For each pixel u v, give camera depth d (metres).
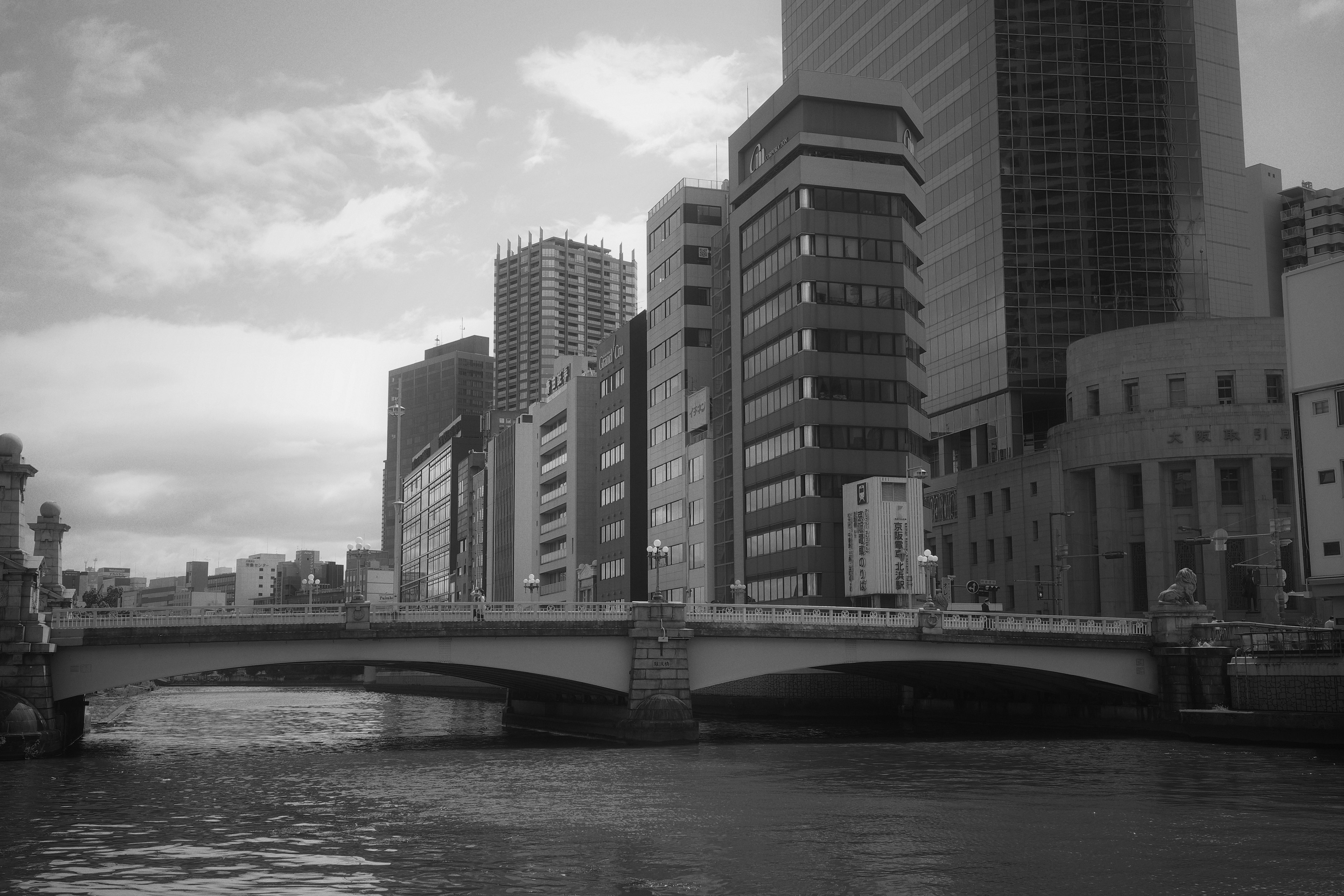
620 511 156.00
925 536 108.00
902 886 32.03
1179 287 141.00
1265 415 109.56
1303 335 81.69
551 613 75.25
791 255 114.94
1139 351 115.12
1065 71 143.38
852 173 115.19
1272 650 76.06
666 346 142.00
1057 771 57.56
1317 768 57.84
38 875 33.31
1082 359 119.81
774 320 118.25
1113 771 57.34
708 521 130.25
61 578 79.50
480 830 40.81
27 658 65.19
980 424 141.75
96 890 31.41
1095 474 116.50
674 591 137.62
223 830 40.91
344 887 31.67
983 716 97.50
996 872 33.69
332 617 70.62
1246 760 61.78
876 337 114.19
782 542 114.75
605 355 165.25
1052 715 90.00
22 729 64.38
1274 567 92.69
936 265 151.50
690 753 68.19
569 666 74.38
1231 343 112.25
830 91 116.19
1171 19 145.38
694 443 134.12
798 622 77.50
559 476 179.50
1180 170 143.12
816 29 184.88
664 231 143.62
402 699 171.12
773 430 117.44
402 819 43.22
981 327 142.75
